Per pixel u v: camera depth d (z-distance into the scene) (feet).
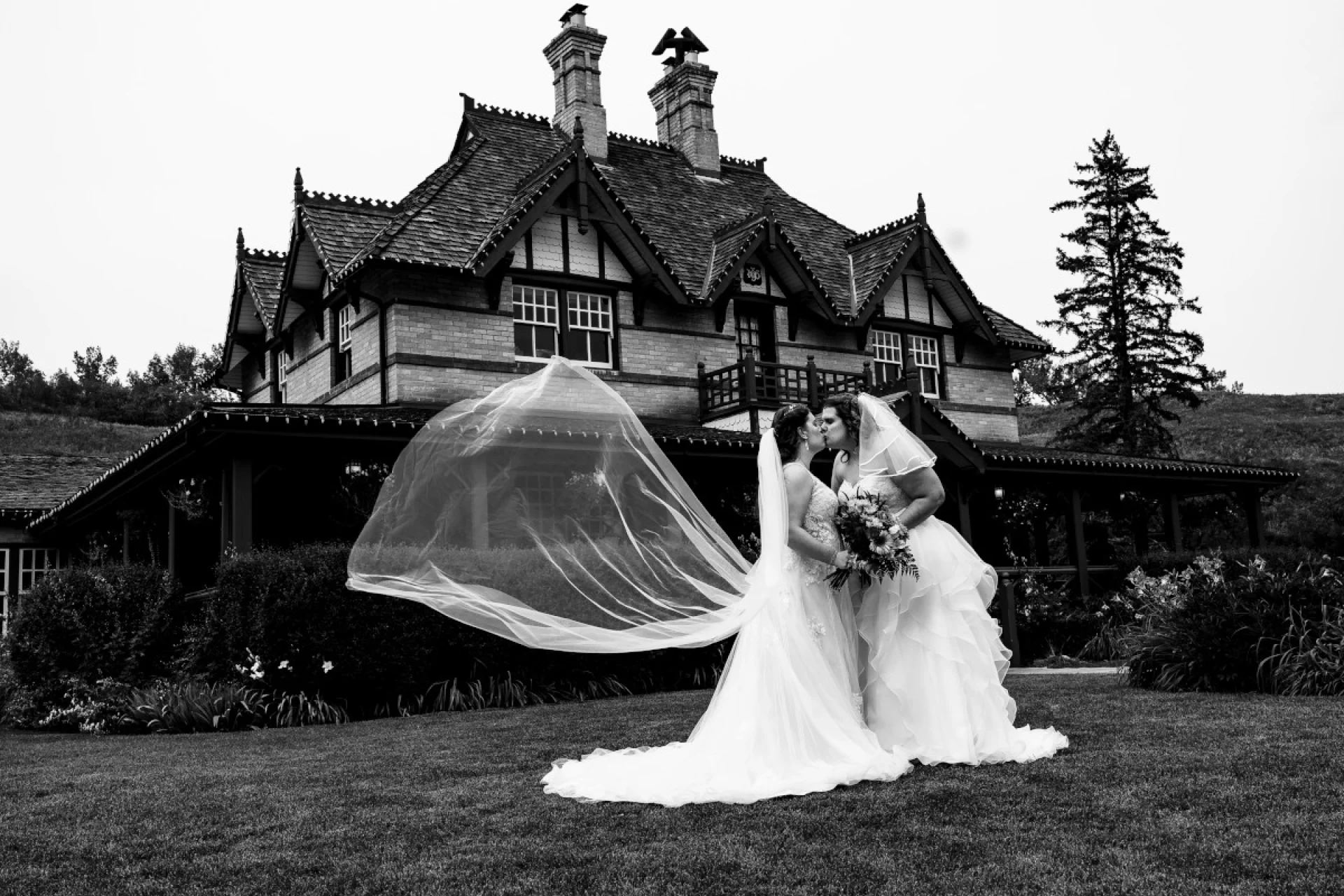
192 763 25.07
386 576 20.08
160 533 67.05
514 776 20.29
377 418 47.16
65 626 44.09
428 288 58.34
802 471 19.92
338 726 34.71
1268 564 62.13
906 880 12.24
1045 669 49.73
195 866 14.28
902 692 19.79
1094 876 12.11
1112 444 115.03
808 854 13.44
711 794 16.79
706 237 73.26
